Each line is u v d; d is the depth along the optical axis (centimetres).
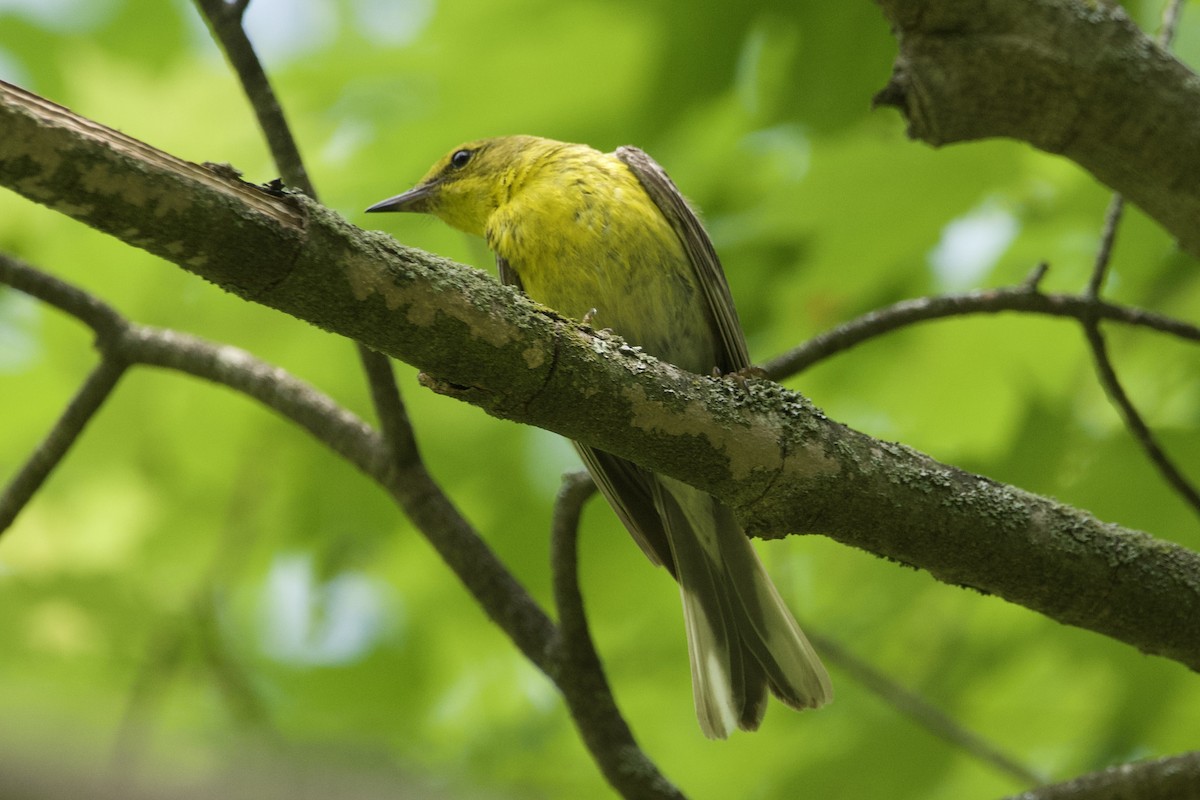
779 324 1120
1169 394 1064
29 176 468
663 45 1082
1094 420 1066
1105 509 1010
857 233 1011
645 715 1193
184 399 1185
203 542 1209
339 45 1112
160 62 1120
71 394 1184
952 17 721
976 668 1098
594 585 1179
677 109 1103
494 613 797
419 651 1215
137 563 1195
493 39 1086
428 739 1184
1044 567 623
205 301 1165
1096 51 712
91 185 475
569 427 587
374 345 546
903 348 1122
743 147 1118
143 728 478
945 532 618
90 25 1118
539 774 1147
